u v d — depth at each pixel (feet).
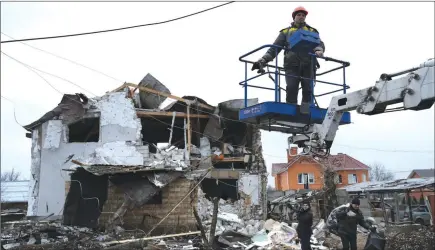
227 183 63.72
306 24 24.94
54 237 44.06
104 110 59.47
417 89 15.33
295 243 41.63
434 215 82.58
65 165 58.54
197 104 60.39
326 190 57.67
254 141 62.85
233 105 59.67
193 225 50.93
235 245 41.09
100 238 42.96
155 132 72.08
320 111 22.85
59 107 59.88
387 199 96.63
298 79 24.54
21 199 92.89
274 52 23.98
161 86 62.08
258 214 58.44
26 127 60.49
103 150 57.88
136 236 44.68
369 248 26.76
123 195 51.65
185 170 51.55
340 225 26.76
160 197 52.49
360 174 146.10
